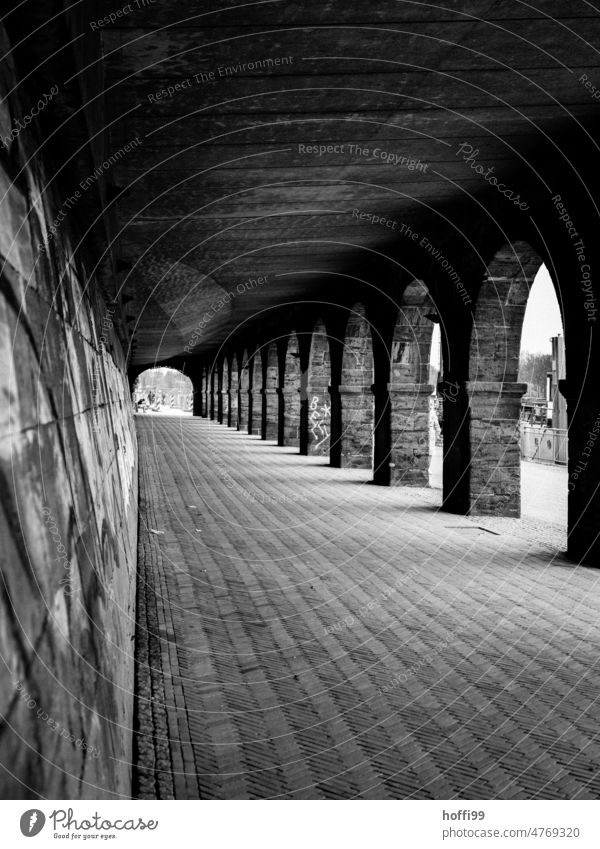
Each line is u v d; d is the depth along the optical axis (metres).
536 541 11.45
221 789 3.80
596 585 8.71
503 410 13.62
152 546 10.72
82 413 3.34
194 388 63.97
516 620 7.30
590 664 6.04
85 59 3.18
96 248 5.37
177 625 6.94
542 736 4.66
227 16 6.04
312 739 4.54
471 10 6.21
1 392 1.69
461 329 13.66
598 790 3.96
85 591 2.64
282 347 30.95
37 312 2.29
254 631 6.84
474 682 5.62
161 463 23.31
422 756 4.34
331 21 6.27
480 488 13.78
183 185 11.06
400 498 16.22
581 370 9.80
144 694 5.11
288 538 11.62
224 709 4.96
